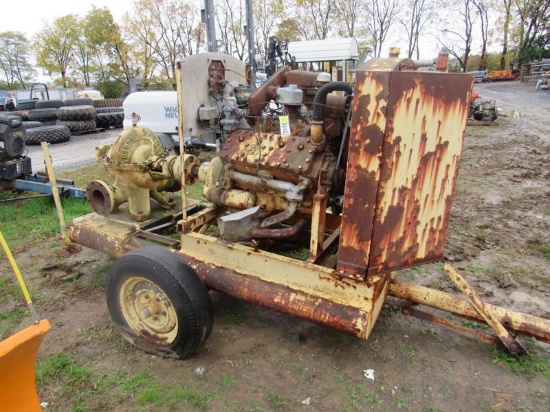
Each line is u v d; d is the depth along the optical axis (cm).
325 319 251
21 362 174
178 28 3183
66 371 269
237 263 297
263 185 297
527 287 374
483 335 269
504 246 459
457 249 450
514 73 3769
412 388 255
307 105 328
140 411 238
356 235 228
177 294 254
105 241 362
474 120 1446
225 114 336
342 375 265
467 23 4197
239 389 253
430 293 270
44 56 3944
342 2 3338
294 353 286
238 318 326
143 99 717
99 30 3412
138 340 288
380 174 211
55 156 988
